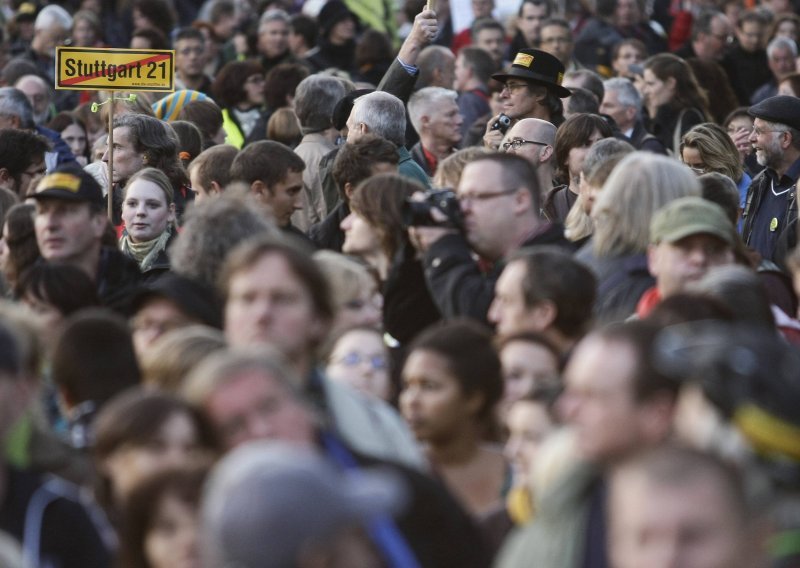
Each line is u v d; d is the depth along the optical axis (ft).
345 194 86.58
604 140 82.79
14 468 45.01
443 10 189.67
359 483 30.66
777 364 34.47
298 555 29.68
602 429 39.17
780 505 34.73
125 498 40.37
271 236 64.39
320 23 175.01
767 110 105.50
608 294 64.85
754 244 106.22
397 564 39.88
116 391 54.65
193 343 50.52
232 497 29.78
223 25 180.96
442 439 54.08
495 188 67.15
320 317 47.39
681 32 191.11
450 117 113.91
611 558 39.17
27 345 45.39
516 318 58.39
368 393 59.72
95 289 67.92
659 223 61.41
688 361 35.06
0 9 201.26
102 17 187.42
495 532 49.47
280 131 123.54
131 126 102.68
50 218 74.02
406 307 69.10
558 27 163.22
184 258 63.93
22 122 119.65
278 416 41.11
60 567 44.62
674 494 31.55
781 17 178.09
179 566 38.96
